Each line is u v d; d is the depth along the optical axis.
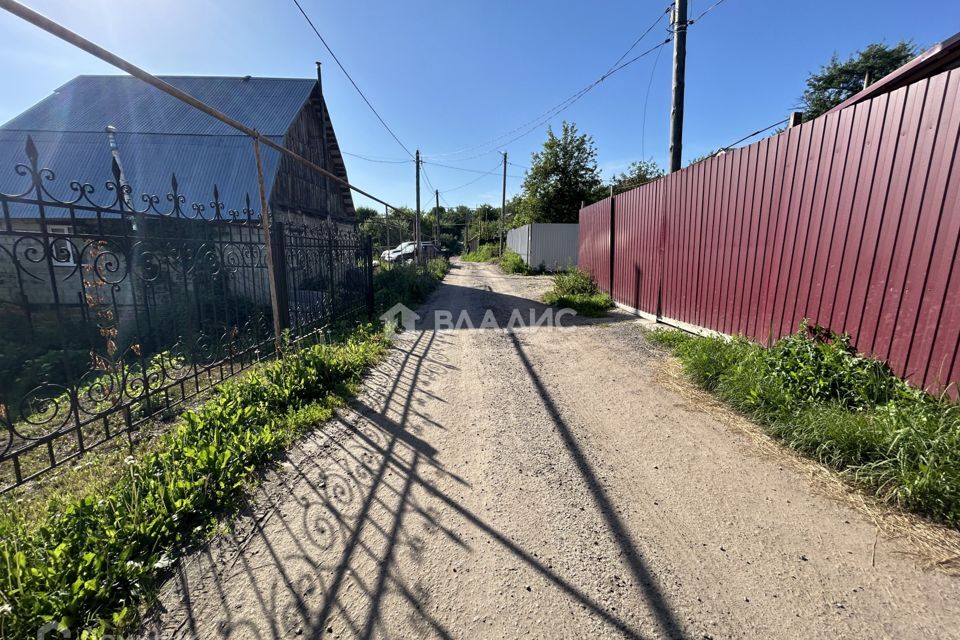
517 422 3.43
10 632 1.48
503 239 31.69
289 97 15.22
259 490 2.49
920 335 2.96
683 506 2.32
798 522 2.16
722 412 3.48
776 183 4.42
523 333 6.73
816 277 3.91
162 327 5.86
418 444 3.07
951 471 2.17
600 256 10.28
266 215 4.24
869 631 1.57
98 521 2.02
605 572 1.88
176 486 2.26
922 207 2.94
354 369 4.62
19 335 6.11
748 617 1.64
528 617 1.66
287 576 1.87
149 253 3.30
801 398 3.18
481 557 1.98
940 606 1.66
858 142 3.46
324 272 6.71
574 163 25.92
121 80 15.49
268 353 5.08
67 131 12.95
